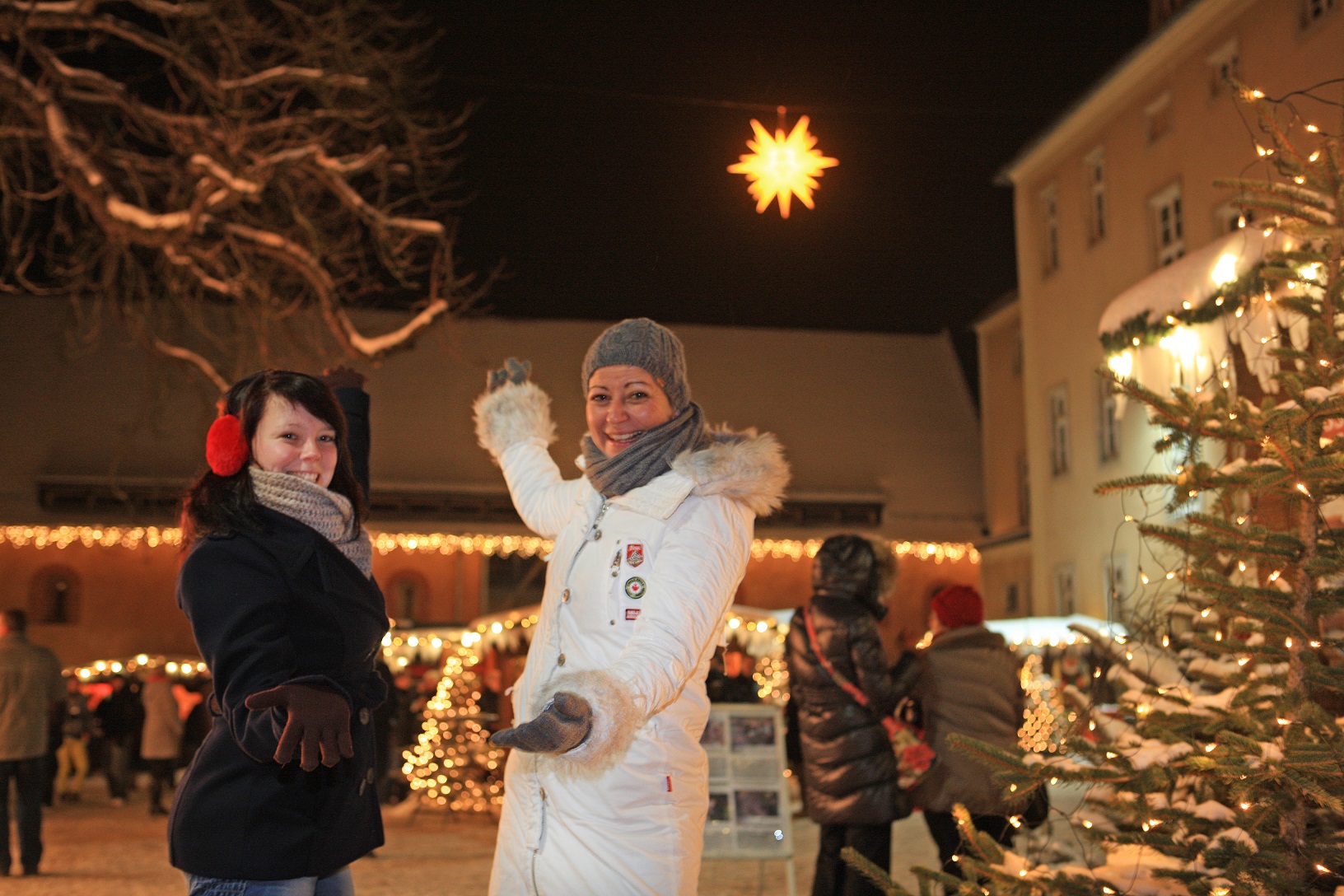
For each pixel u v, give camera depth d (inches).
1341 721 142.0
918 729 224.5
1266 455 144.6
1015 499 1220.5
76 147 454.6
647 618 104.0
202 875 97.7
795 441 1359.5
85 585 1226.6
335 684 93.8
